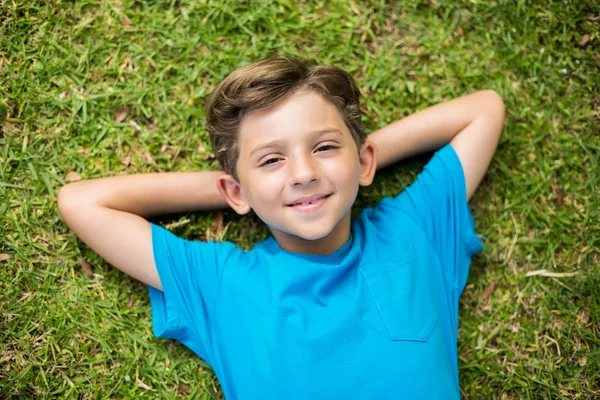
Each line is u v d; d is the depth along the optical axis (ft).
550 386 6.10
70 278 5.98
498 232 6.36
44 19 6.23
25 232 5.96
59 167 6.10
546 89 6.48
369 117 6.38
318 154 4.88
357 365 5.08
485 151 5.86
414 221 5.68
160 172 6.14
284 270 5.31
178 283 5.46
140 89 6.25
